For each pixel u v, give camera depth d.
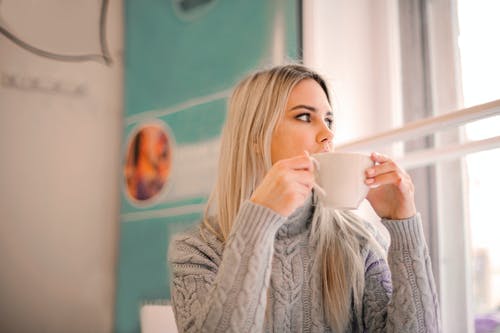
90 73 1.82
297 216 0.86
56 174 1.73
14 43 1.71
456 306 1.31
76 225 1.74
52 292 1.68
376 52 1.52
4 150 1.66
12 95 1.69
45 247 1.69
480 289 1.31
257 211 0.68
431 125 0.78
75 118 1.78
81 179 1.77
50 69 1.75
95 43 1.83
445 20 1.42
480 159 1.33
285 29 1.46
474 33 1.40
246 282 0.65
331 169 0.65
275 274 0.82
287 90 0.85
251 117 0.88
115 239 1.80
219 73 1.62
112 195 1.82
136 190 1.78
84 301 1.72
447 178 1.36
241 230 0.68
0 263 1.62
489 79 1.35
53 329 1.67
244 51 1.55
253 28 1.54
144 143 1.79
